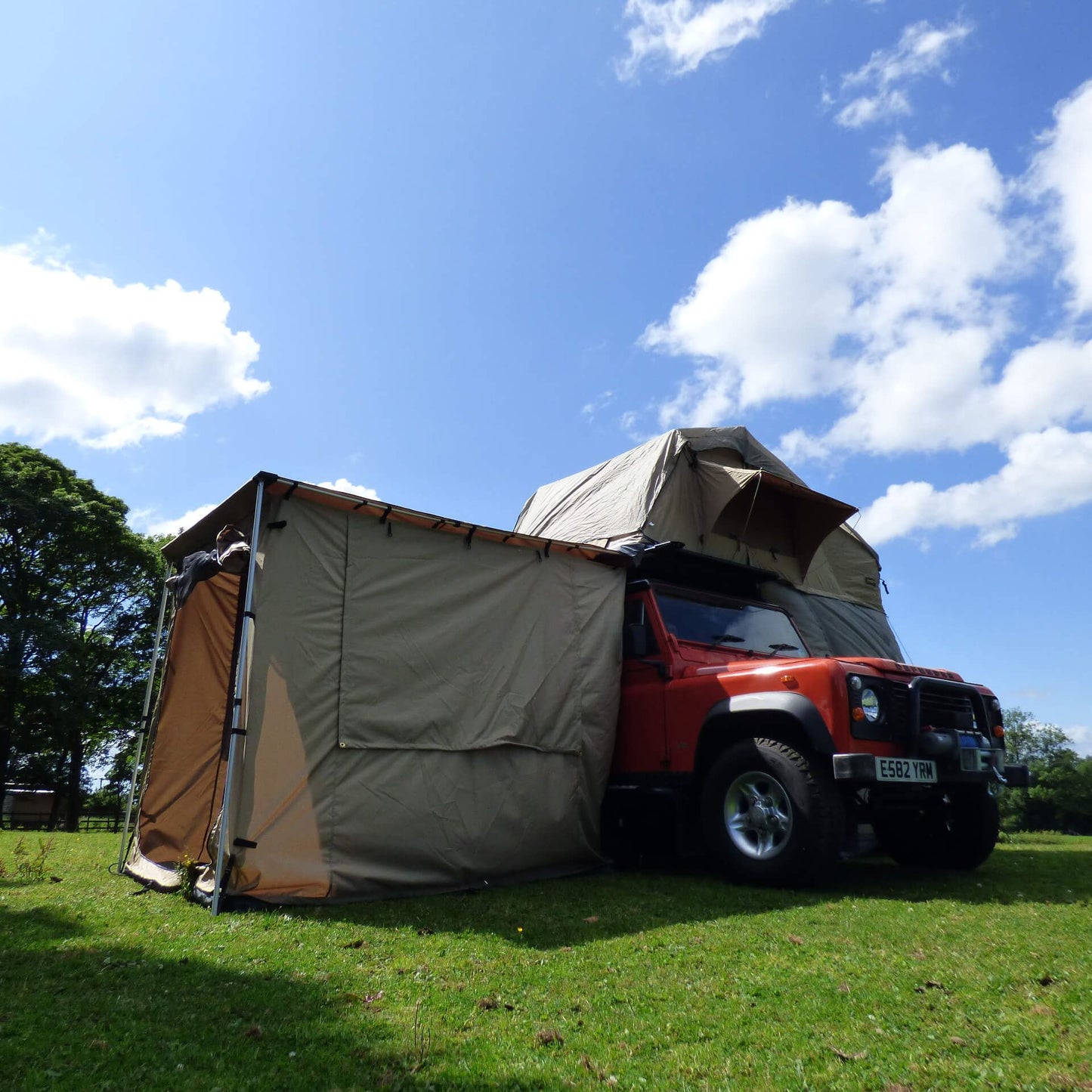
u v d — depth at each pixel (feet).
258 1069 6.84
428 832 15.97
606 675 20.17
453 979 9.60
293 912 13.44
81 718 74.18
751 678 17.58
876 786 16.24
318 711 15.11
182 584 18.16
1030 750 190.60
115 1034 7.54
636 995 8.99
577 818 18.70
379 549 16.74
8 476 75.66
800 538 32.58
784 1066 6.95
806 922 12.74
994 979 9.31
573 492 32.50
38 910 13.57
